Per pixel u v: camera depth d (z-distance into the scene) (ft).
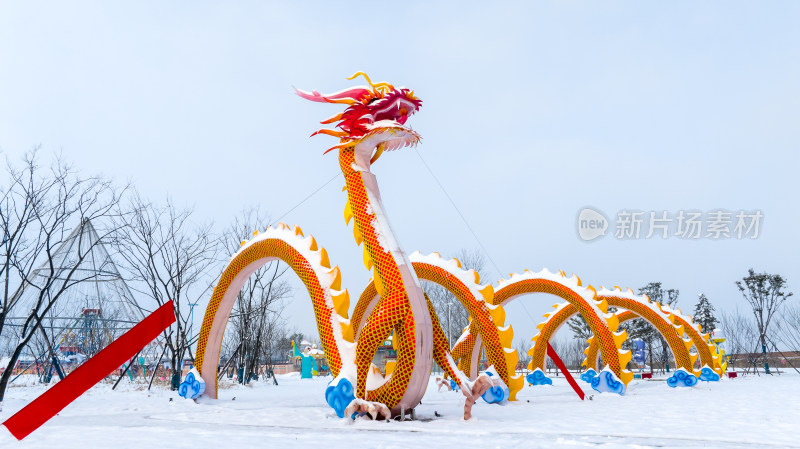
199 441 25.53
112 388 63.98
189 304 72.54
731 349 148.05
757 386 69.10
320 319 37.06
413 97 39.19
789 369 140.46
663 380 93.35
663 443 24.53
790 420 33.35
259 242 44.78
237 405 46.55
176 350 66.13
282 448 23.09
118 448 23.41
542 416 36.68
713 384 75.36
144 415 37.99
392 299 34.30
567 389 67.67
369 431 29.19
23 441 25.73
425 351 33.60
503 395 45.52
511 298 63.77
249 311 91.20
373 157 39.70
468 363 61.00
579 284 60.95
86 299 71.00
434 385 77.51
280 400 52.80
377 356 108.68
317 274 38.55
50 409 19.51
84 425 32.30
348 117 38.40
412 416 34.17
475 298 48.78
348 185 38.32
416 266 50.98
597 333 59.36
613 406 44.24
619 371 58.75
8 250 48.24
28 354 68.28
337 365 35.04
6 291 47.98
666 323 72.79
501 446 23.54
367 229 36.63
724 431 28.55
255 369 106.11
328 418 35.29
